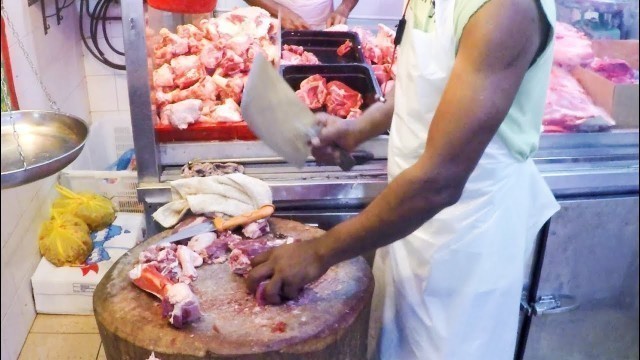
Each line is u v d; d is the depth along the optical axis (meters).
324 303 1.38
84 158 3.00
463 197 1.45
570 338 2.01
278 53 2.23
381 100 1.75
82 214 2.40
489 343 1.57
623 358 1.90
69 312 2.25
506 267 1.52
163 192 1.73
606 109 1.91
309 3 2.70
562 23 2.11
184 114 1.80
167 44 2.16
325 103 2.01
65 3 3.05
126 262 1.50
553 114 1.88
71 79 3.14
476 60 1.14
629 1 2.09
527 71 1.30
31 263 2.21
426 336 1.58
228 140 1.85
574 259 1.92
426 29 1.38
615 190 1.85
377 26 2.73
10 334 2.01
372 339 1.77
